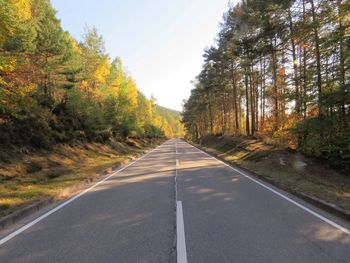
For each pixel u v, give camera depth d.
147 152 45.44
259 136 34.19
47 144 24.80
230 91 53.62
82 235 6.45
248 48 27.05
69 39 39.22
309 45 21.72
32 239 6.24
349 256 5.12
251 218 7.64
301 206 9.00
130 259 5.08
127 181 14.92
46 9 32.00
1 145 19.17
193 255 5.21
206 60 44.94
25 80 15.17
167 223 7.25
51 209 9.16
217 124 79.06
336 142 17.73
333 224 7.08
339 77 17.95
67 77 34.03
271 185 13.01
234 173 17.27
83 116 36.47
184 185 13.16
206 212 8.30
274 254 5.22
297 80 21.69
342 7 17.55
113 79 57.22
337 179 15.75
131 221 7.50
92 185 14.01
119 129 51.88
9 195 10.59
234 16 35.94
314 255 5.17
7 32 12.88
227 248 5.53
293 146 22.91
